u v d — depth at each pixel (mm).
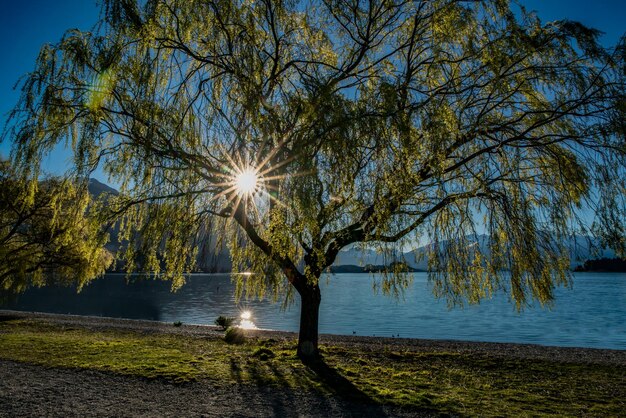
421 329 32219
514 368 12734
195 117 9898
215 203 11016
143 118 9305
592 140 9203
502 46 9719
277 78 10484
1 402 7586
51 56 9461
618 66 8906
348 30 10391
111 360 11547
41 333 18781
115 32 9062
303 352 12273
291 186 8203
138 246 10633
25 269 22734
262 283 12648
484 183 9883
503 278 10531
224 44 9977
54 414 6988
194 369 10594
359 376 10438
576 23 9453
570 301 57125
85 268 22969
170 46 9523
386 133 8555
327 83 9297
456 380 10891
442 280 11250
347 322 36688
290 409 7555
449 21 9781
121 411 7238
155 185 9805
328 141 8500
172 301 62344
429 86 10477
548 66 9641
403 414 7402
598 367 12969
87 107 9219
